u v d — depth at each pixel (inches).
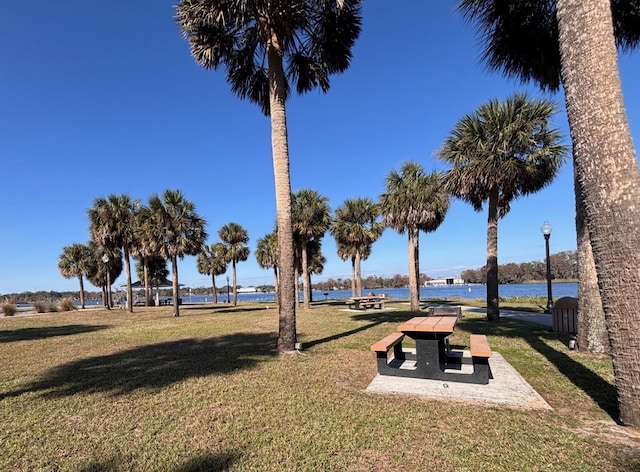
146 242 869.8
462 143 435.2
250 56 324.5
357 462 109.0
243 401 168.2
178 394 182.1
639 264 123.8
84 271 1359.5
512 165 407.2
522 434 124.7
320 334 370.9
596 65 133.7
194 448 121.4
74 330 506.0
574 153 140.3
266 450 118.4
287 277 274.7
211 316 725.9
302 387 187.6
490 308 446.0
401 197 614.5
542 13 244.4
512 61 274.7
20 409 165.2
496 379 191.3
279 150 278.5
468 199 483.2
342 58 330.6
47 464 113.7
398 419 141.2
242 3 243.8
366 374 211.5
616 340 129.8
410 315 557.6
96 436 133.5
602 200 130.0
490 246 450.9
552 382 183.5
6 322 678.5
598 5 135.9
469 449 115.0
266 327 473.1
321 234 825.5
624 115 129.6
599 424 131.6
